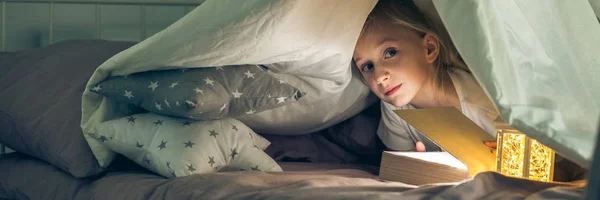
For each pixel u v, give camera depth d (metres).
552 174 1.21
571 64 1.08
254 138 1.52
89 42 1.89
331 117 1.75
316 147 1.79
